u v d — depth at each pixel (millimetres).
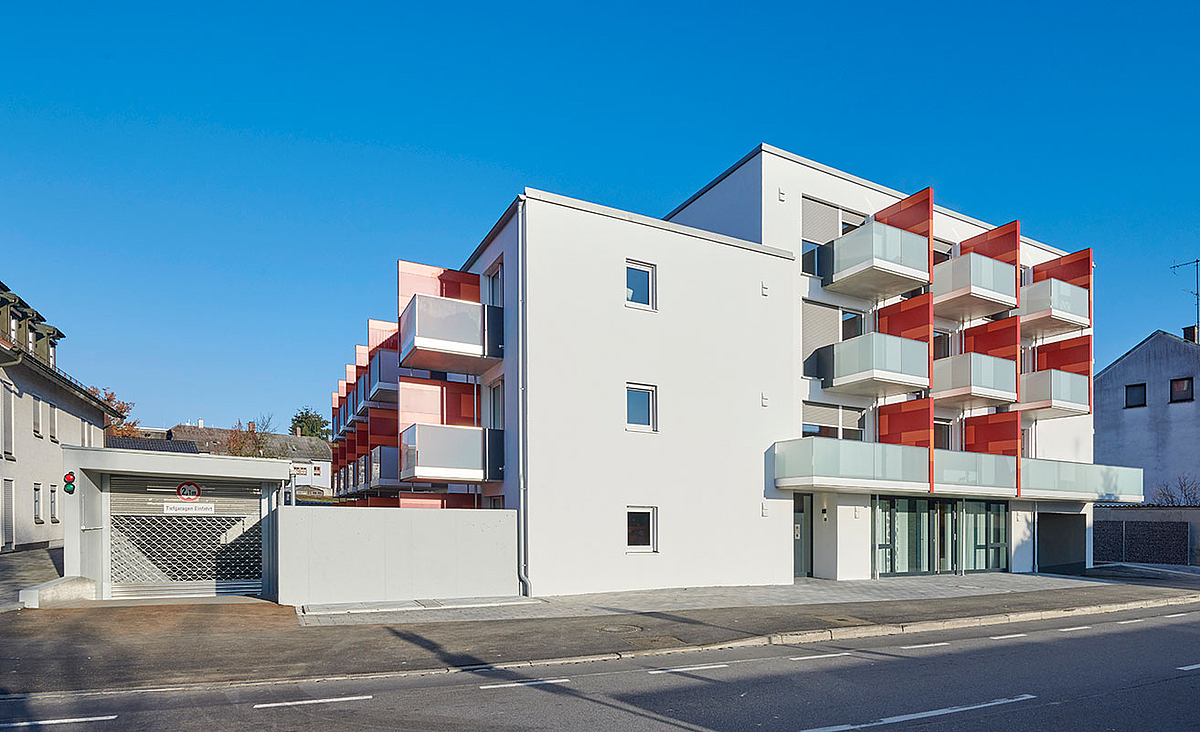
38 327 28812
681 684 8180
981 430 22250
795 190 20109
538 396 15703
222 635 10555
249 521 15430
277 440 67125
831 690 7934
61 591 13086
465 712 7000
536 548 15328
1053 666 9305
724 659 9633
